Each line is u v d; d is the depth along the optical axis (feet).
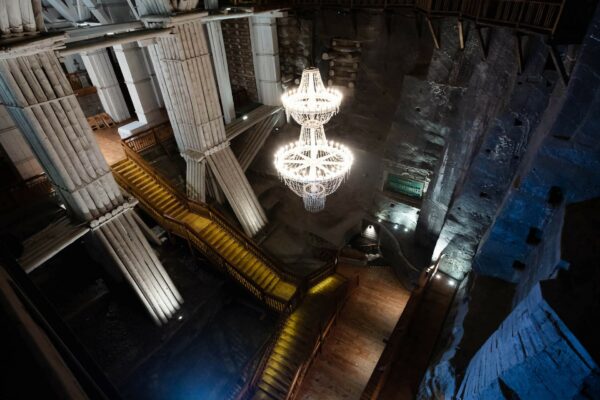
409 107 39.96
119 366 33.22
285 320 35.63
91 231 30.25
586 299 10.39
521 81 22.13
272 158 56.34
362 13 39.78
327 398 30.86
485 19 23.44
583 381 9.73
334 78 46.26
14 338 4.07
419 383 25.49
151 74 47.24
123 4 45.62
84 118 27.27
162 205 42.70
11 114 24.91
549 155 16.53
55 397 3.62
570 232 13.26
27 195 34.14
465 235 30.99
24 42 21.85
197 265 44.11
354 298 42.91
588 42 13.74
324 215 53.88
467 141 32.83
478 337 20.74
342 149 30.35
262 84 50.60
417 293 32.35
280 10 41.55
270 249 50.90
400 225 49.85
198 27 35.70
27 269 25.80
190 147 42.34
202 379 36.86
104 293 37.93
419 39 37.45
